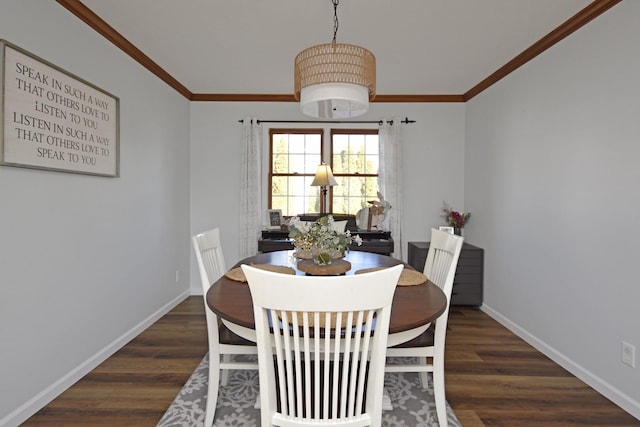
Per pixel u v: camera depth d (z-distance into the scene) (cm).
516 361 251
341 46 176
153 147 320
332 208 418
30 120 180
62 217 207
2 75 164
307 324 106
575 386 218
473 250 357
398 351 174
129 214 281
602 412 191
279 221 400
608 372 204
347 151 418
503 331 306
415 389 214
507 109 315
